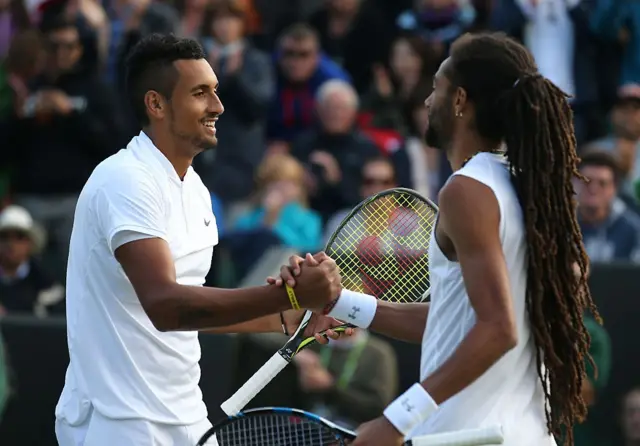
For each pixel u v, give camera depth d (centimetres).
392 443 996
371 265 1284
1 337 2039
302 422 1185
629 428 2056
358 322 1187
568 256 1054
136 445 1155
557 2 2661
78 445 1181
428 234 1274
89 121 2478
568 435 1069
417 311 1184
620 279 2077
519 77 1045
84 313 1170
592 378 2061
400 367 2052
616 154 2505
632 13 2670
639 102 2489
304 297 1114
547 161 1037
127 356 1159
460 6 2777
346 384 2014
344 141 2495
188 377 1186
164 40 1183
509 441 1036
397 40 2702
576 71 2688
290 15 2988
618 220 2247
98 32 2591
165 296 1106
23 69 2502
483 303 991
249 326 1266
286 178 2341
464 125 1064
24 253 2269
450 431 1038
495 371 1038
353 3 2866
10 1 2803
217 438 1190
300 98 2675
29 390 2041
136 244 1126
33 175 2480
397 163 2497
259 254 2278
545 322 1044
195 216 1198
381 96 2647
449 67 1067
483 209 1012
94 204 1158
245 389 1195
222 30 2616
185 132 1181
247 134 2591
